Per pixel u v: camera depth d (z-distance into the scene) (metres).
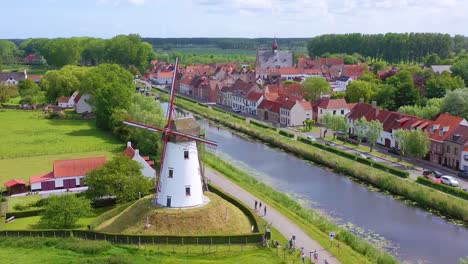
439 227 83.75
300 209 88.44
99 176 87.88
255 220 77.00
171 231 71.56
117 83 168.25
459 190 93.38
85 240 70.75
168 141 76.00
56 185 100.94
